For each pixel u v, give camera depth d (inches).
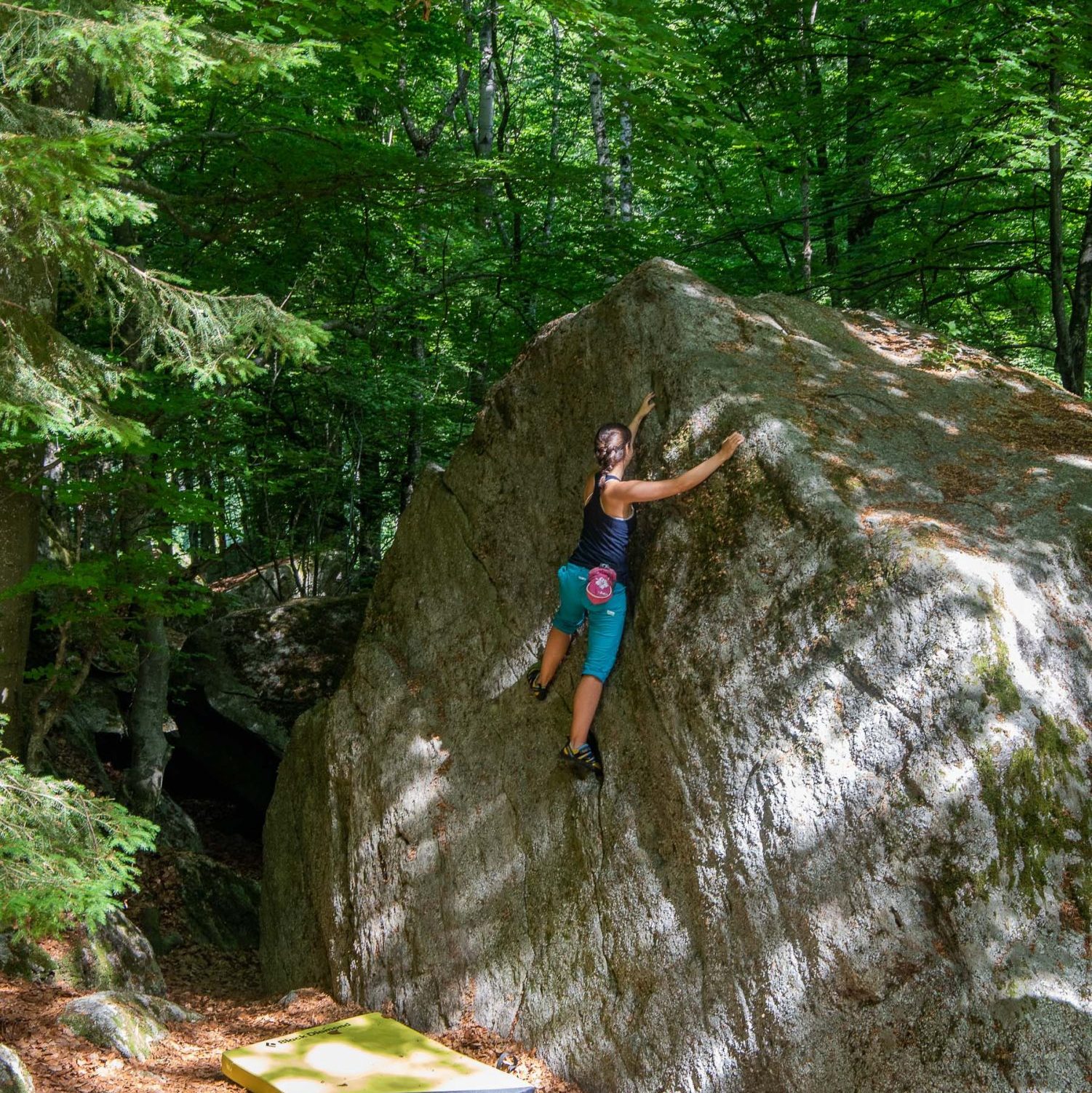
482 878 250.2
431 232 576.4
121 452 357.1
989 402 254.1
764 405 229.3
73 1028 233.5
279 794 333.7
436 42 535.5
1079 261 368.8
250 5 301.3
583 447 262.7
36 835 211.8
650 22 348.2
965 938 172.7
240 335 260.4
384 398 602.2
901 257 458.6
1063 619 197.3
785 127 492.4
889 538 198.4
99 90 425.4
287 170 444.5
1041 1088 164.2
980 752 178.7
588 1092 219.5
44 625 352.5
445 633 284.2
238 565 774.5
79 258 230.2
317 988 294.4
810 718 193.5
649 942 214.8
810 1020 185.8
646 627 224.7
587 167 476.7
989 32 403.9
